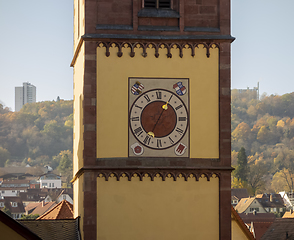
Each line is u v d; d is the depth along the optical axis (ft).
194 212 97.09
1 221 81.51
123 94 98.12
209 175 97.86
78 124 108.68
